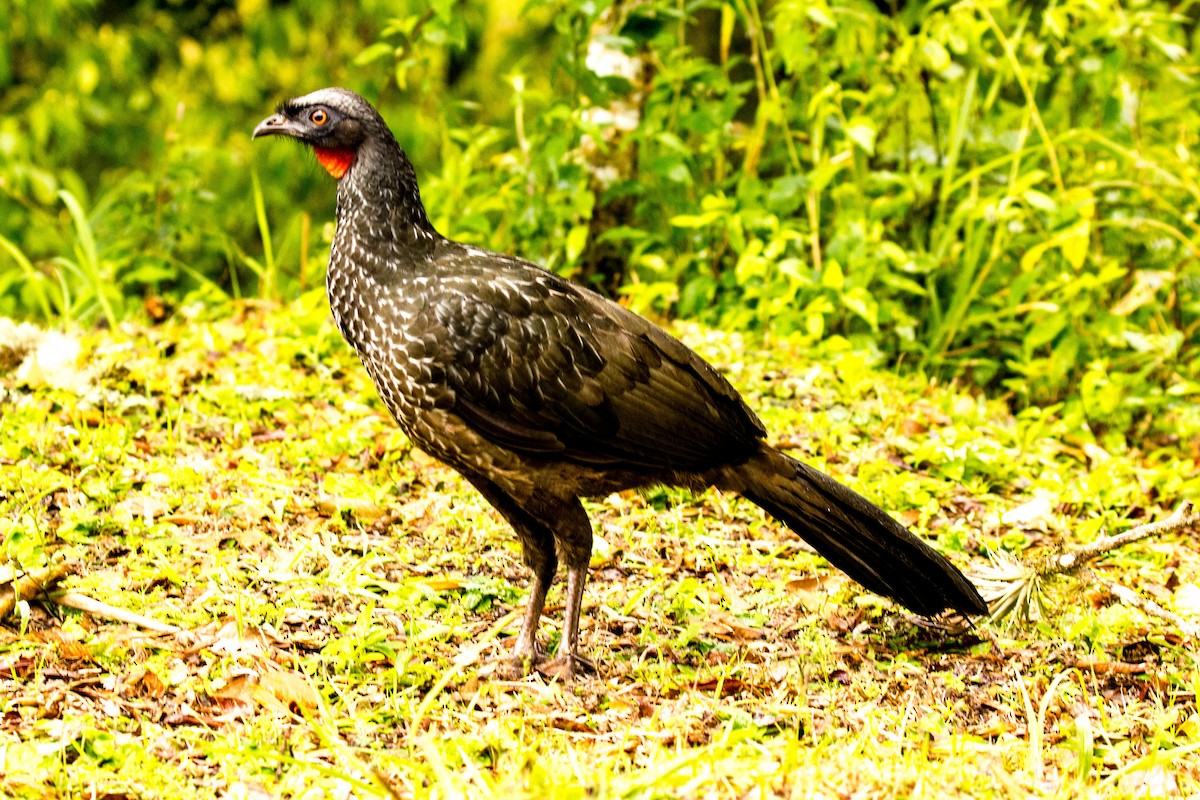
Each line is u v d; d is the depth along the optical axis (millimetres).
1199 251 13609
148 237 16078
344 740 7008
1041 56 14234
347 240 8117
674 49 14961
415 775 6504
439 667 7926
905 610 9062
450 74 23141
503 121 22922
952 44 13117
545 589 8305
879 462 11156
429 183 14703
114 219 16219
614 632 8656
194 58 23000
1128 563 9898
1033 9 16766
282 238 22000
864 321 13805
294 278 15602
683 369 8297
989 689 7977
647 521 10094
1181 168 13758
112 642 7672
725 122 14023
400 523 9875
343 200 8172
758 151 14422
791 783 6398
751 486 8469
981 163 14555
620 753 6906
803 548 9938
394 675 7641
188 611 8203
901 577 8391
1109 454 12367
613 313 8281
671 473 8398
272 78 23500
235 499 9680
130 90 22734
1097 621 8789
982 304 13867
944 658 8453
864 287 13195
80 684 7309
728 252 14781
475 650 7941
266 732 6977
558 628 8633
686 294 13938
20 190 19688
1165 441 13500
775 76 16828
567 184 13742
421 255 8094
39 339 11641
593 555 9422
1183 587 8969
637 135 14070
